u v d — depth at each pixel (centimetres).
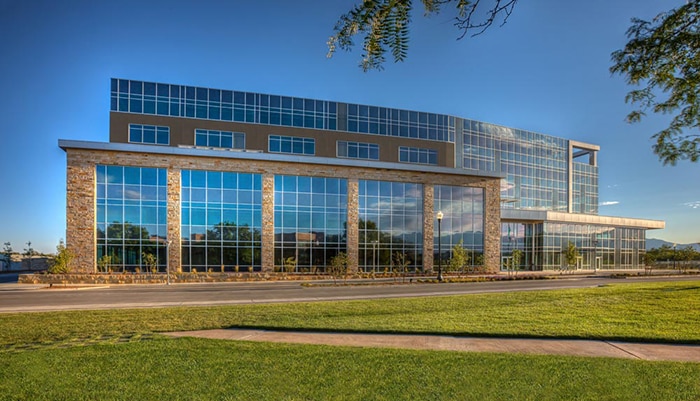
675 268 6122
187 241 3350
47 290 2367
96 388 573
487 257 4184
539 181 6500
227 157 3456
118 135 3922
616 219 5691
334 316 1210
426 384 586
